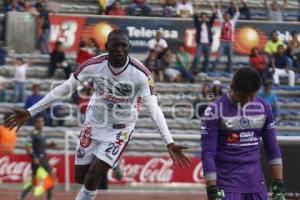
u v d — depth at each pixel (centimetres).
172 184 4656
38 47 5575
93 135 2145
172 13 5919
